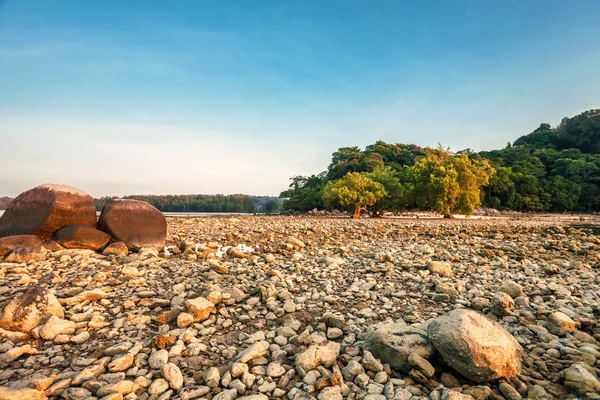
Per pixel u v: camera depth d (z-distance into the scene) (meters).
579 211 90.00
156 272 10.07
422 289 8.97
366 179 51.44
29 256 10.64
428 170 49.59
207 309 6.73
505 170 80.25
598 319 7.12
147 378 4.71
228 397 4.26
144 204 14.34
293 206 85.69
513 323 6.92
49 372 4.80
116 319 6.54
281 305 7.58
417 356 4.82
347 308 7.61
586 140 121.50
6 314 5.86
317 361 4.97
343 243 18.59
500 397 4.36
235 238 19.77
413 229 27.62
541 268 12.38
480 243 19.56
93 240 12.62
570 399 4.35
